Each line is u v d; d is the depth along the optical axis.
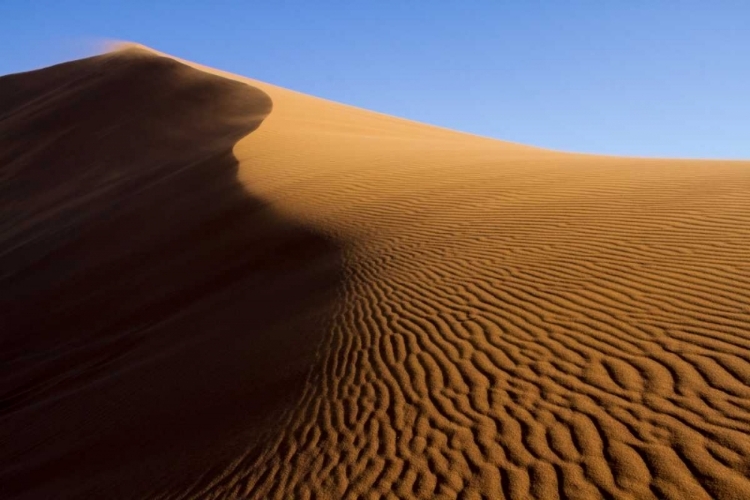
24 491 7.57
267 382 7.21
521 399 5.32
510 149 22.78
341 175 18.08
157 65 46.25
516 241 9.62
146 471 6.35
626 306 6.54
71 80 50.28
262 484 5.12
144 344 12.43
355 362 6.83
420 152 20.81
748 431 4.23
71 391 11.37
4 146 40.75
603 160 16.06
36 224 27.48
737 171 11.33
